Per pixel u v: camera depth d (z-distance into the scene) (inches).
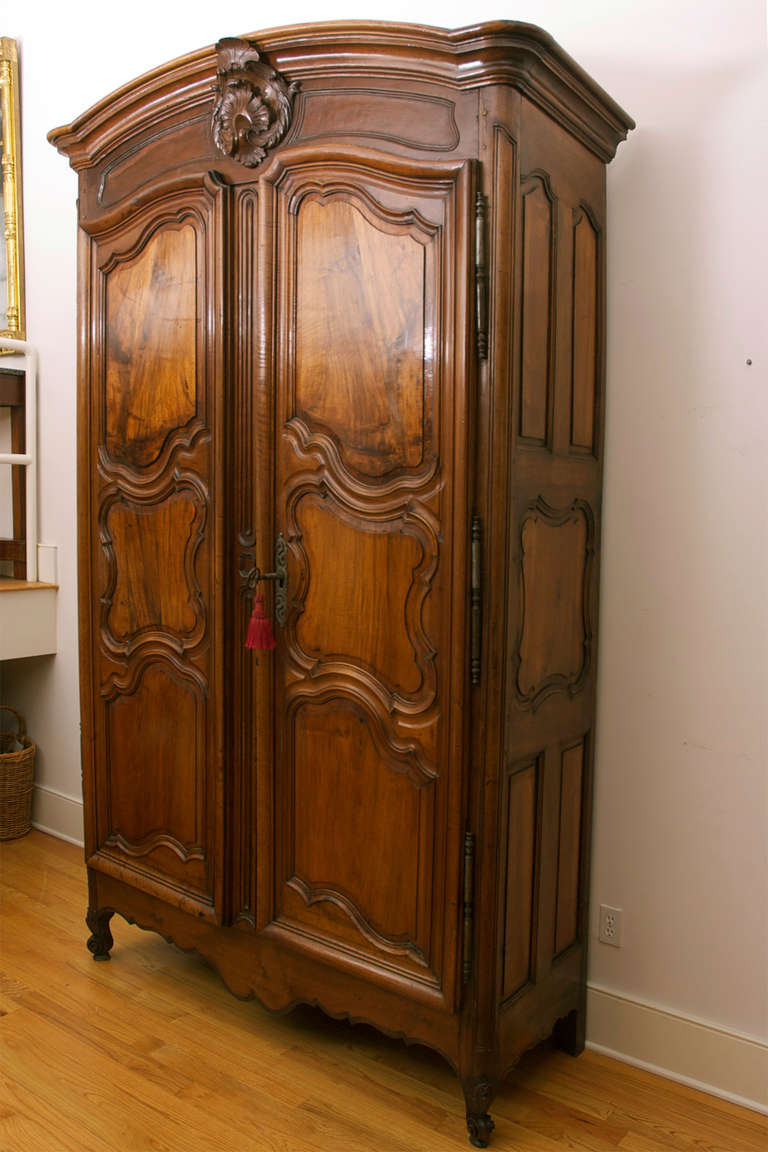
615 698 85.6
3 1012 89.3
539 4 85.6
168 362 86.0
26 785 136.3
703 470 79.8
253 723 83.0
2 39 133.0
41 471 136.3
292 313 76.9
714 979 81.2
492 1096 72.1
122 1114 74.7
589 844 86.0
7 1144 70.8
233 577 83.2
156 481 88.2
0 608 128.7
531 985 77.1
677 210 79.8
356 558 74.9
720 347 78.4
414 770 72.8
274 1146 71.5
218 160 81.0
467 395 67.1
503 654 69.3
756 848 78.7
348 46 70.5
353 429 74.2
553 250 73.0
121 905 96.7
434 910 72.6
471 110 66.7
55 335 131.9
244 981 86.3
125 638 93.4
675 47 78.9
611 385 84.2
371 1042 86.4
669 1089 81.0
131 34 119.3
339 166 73.0
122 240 89.4
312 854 79.9
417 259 69.7
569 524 79.4
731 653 79.2
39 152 132.3
